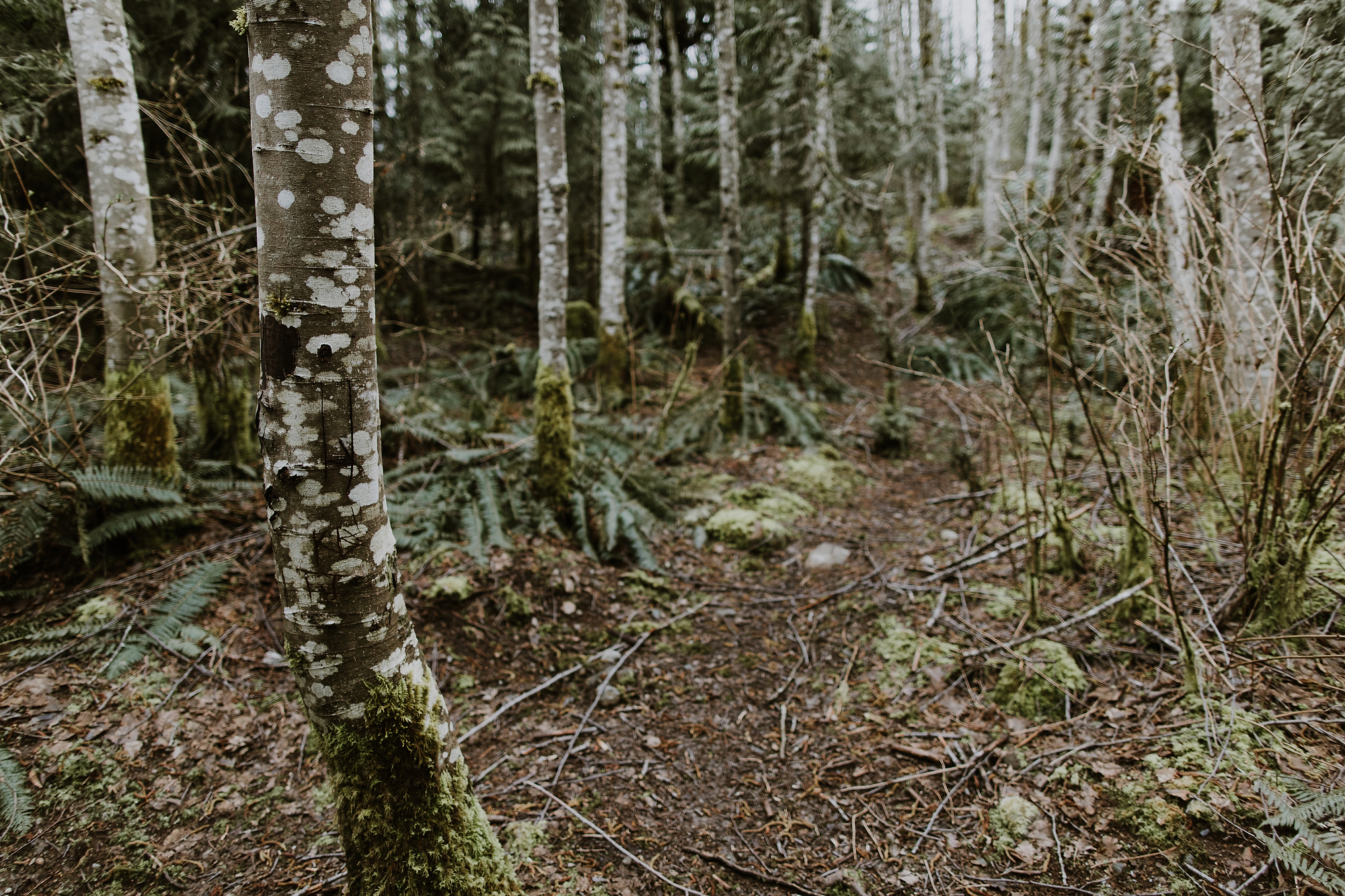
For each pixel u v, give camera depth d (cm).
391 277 602
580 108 1011
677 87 1538
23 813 224
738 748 294
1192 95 610
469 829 176
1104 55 820
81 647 292
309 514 147
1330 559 311
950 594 392
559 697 326
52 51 393
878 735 294
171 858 223
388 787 162
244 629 321
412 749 162
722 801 265
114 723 263
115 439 365
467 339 1007
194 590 324
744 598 418
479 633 352
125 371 362
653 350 909
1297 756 226
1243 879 198
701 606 405
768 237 1381
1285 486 310
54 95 384
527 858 234
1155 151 308
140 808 237
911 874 226
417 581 363
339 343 145
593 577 413
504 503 444
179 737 264
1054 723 277
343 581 152
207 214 427
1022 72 1697
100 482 338
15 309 289
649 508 511
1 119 348
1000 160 1346
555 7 434
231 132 606
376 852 164
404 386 727
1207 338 287
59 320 356
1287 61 372
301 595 151
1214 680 264
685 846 244
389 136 973
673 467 616
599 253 1137
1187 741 246
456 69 1009
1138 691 282
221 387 454
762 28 1030
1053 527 380
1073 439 557
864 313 1195
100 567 343
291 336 142
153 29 540
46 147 434
